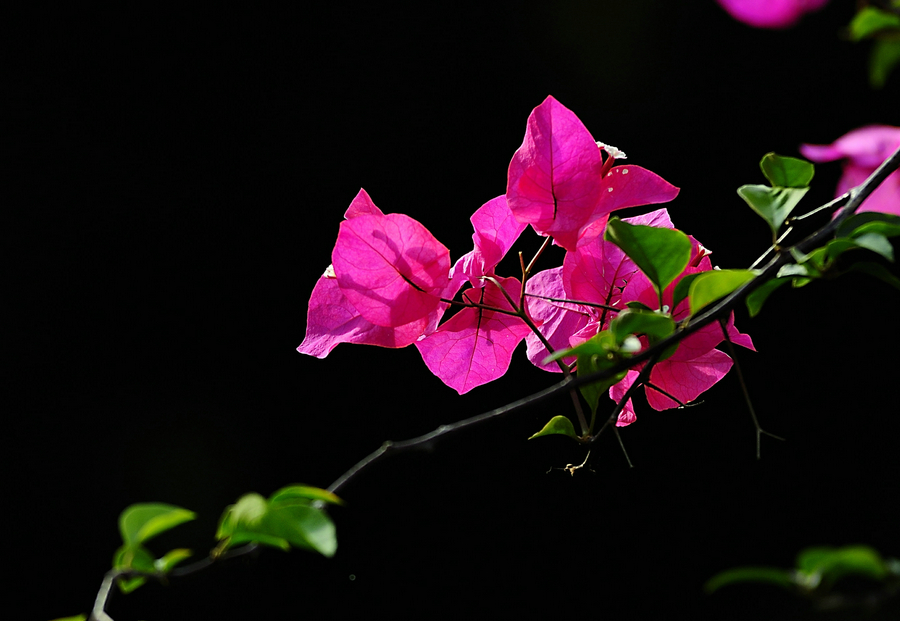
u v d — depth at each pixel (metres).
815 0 1.03
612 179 1.00
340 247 0.99
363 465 0.94
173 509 0.94
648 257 0.97
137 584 0.93
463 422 0.94
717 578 0.91
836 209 0.98
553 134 1.00
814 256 0.95
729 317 1.01
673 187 1.00
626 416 1.03
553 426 0.99
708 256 1.00
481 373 1.03
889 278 0.95
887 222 0.95
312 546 0.92
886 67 1.03
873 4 1.02
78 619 0.94
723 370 1.02
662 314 0.95
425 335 1.01
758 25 1.04
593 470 0.99
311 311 1.01
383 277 0.99
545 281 1.03
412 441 0.94
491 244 1.01
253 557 0.93
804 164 0.98
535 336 1.03
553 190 1.00
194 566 0.93
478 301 1.02
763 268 0.96
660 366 1.02
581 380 0.94
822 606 0.91
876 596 0.91
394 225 0.99
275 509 0.92
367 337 1.01
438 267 0.99
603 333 0.96
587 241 1.01
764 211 0.97
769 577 0.91
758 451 0.97
